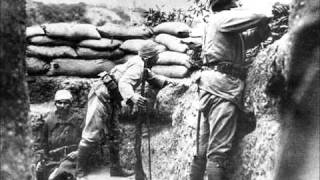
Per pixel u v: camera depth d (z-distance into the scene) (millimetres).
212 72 4516
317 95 1831
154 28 7145
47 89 6875
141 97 5652
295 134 1825
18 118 2379
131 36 7164
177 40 6570
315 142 1798
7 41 2336
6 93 2330
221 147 4461
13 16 2365
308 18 1954
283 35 4414
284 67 3484
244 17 4402
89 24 7359
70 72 6984
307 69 1869
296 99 1853
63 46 7070
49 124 6215
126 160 6527
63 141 6316
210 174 4484
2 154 2314
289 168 1808
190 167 5152
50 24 7141
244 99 4500
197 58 5879
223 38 4500
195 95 5504
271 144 3980
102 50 7086
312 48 1890
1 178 2301
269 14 5293
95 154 6703
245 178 4355
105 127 6234
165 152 5922
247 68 4551
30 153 2453
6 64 2330
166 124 6043
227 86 4453
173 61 6305
